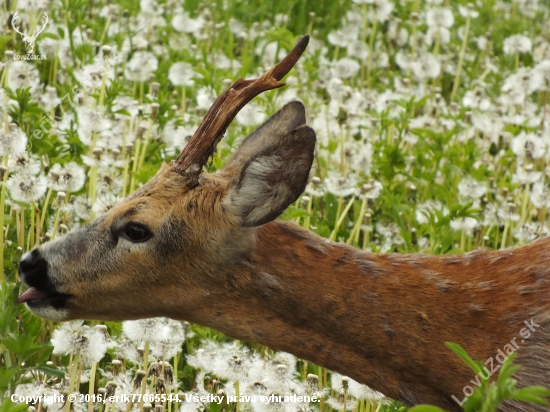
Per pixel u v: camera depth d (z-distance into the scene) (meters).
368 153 14.48
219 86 15.23
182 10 20.20
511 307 9.37
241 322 9.52
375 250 12.38
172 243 9.38
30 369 9.49
